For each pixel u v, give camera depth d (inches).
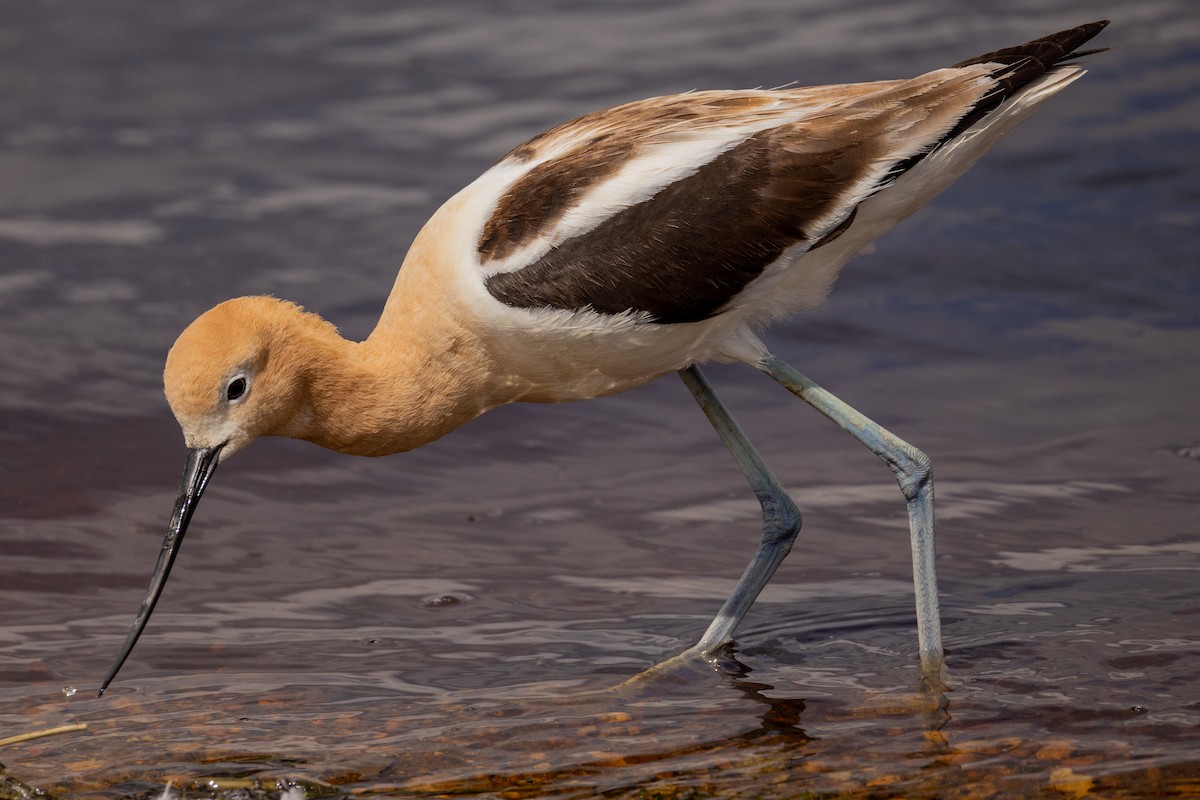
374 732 332.5
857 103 367.6
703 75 692.1
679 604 404.8
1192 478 451.8
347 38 753.6
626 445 502.3
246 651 378.6
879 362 530.9
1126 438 475.8
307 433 366.9
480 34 754.8
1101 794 295.7
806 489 467.2
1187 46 713.6
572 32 752.3
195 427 347.9
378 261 577.3
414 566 429.1
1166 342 526.3
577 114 666.2
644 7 776.9
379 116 679.1
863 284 575.2
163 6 780.6
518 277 358.6
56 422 496.7
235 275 568.7
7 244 586.9
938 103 363.3
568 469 488.7
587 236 361.4
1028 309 551.8
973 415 496.1
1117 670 349.7
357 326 536.1
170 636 388.2
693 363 391.9
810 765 312.8
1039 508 442.6
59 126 670.5
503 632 389.4
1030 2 761.0
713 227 363.6
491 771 313.4
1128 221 594.9
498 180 373.7
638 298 362.6
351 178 634.8
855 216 367.9
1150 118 658.2
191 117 679.7
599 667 368.5
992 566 412.5
